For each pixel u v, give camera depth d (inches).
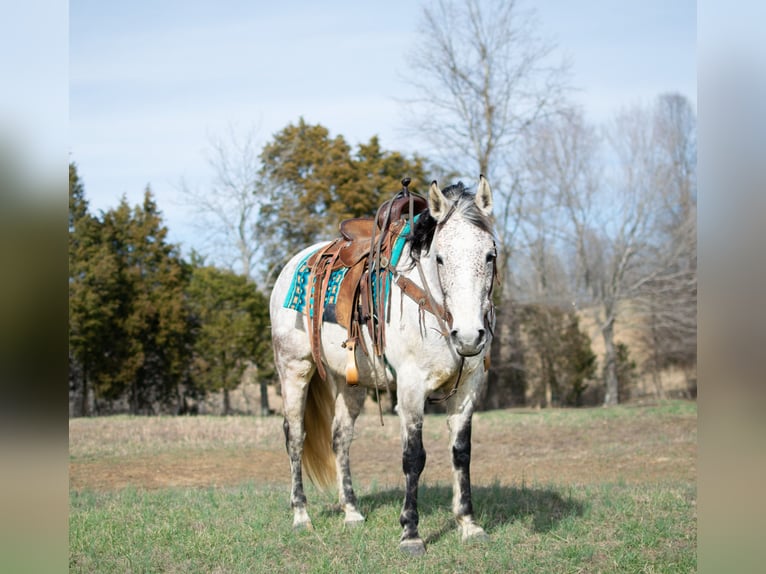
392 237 197.8
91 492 309.4
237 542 200.7
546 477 357.4
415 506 189.5
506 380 1026.7
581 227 997.2
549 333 1002.1
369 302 196.7
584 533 200.1
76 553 195.8
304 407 231.6
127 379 927.0
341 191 992.2
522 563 174.7
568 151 991.0
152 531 216.1
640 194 983.6
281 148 1052.5
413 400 187.0
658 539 192.1
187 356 982.4
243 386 1069.8
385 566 177.0
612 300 986.7
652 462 402.0
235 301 978.7
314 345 216.1
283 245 1037.8
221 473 394.6
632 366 1034.1
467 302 163.5
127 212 992.9
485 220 172.2
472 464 414.0
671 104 1082.7
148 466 417.1
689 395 1064.2
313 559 185.5
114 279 922.7
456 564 175.9
